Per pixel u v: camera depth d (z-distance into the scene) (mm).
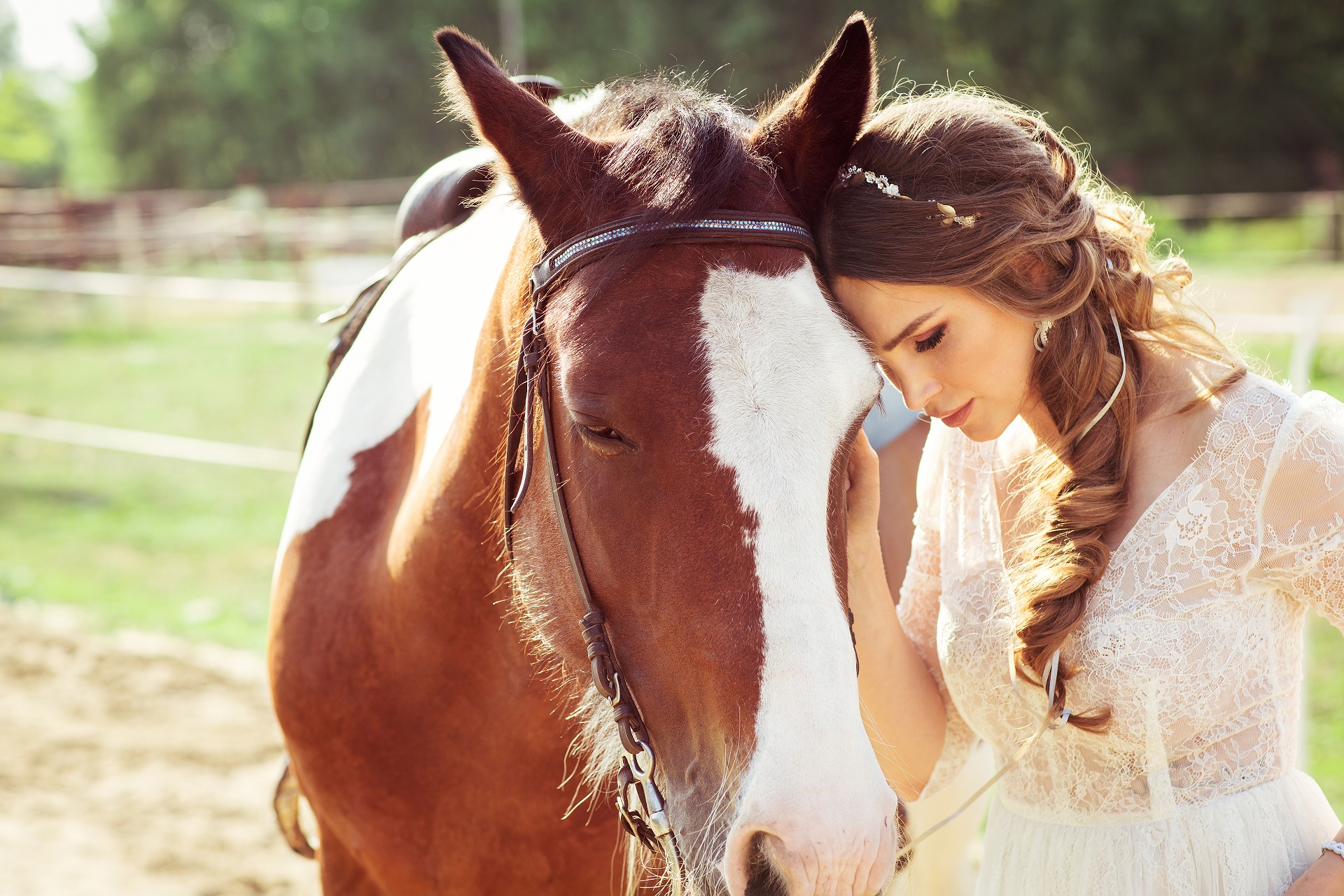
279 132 36906
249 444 7926
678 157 1259
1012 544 1519
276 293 14672
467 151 2277
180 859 3244
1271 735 1396
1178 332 1383
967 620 1521
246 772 3758
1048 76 23359
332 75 34281
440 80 1434
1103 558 1354
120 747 3900
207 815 3486
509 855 1658
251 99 36531
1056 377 1352
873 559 1563
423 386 1776
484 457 1497
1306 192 21875
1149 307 1379
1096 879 1440
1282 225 15891
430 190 2217
